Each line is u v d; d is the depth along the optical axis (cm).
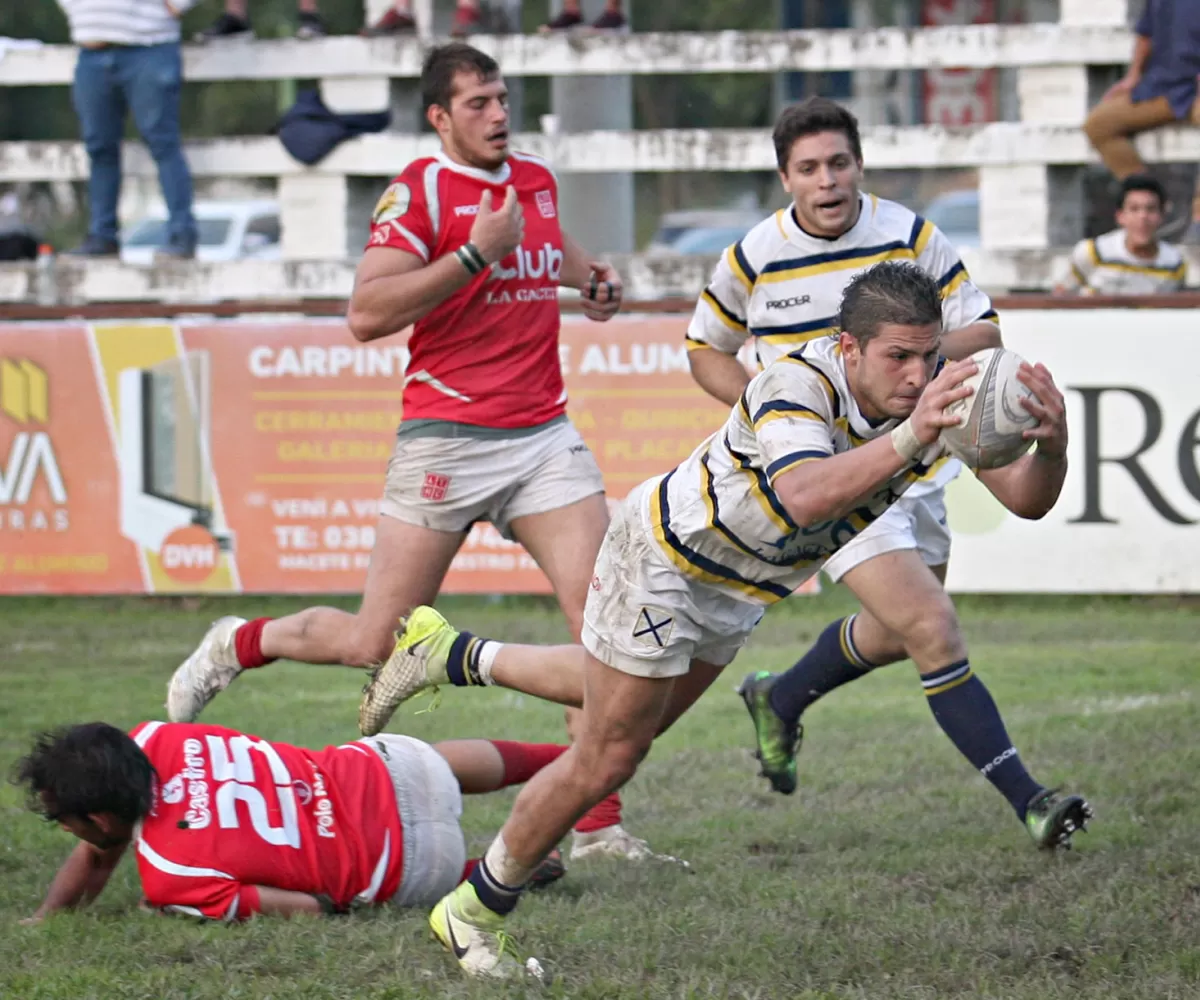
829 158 1797
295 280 3922
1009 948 1426
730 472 1265
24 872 1742
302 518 3403
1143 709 2461
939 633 1762
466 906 1394
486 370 1859
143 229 6269
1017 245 3894
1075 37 3872
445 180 1861
